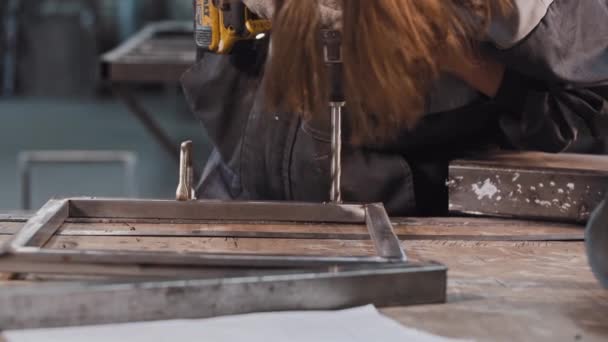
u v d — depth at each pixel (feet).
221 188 7.03
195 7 6.23
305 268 3.70
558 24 5.08
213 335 3.23
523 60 5.14
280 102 4.64
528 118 5.81
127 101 13.82
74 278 3.82
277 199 6.50
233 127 6.70
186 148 5.12
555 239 5.01
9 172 27.27
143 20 44.24
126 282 3.36
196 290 3.40
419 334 3.30
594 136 5.92
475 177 5.57
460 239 4.98
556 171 5.34
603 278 3.80
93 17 42.88
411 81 4.32
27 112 39.37
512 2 4.81
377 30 4.15
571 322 3.56
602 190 5.23
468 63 5.27
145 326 3.30
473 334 3.40
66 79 43.27
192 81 6.77
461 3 4.71
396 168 5.99
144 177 26.94
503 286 4.04
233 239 4.74
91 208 5.07
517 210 5.47
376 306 3.67
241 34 5.83
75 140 32.94
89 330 3.25
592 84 5.46
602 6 5.33
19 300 3.25
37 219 4.58
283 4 4.51
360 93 4.40
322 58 4.33
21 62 43.21
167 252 3.80
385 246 4.32
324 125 5.91
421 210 6.25
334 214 5.11
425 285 3.72
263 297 3.49
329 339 3.22
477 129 6.04
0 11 42.45
